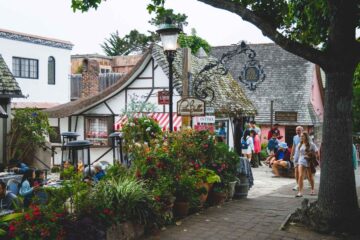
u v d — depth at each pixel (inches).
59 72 1056.8
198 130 388.5
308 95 1162.6
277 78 1214.9
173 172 318.3
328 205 283.9
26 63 976.9
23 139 601.0
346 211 280.8
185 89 527.2
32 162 620.7
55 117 721.6
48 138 719.1
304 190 481.1
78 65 1314.0
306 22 382.0
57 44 1043.9
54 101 1043.9
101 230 229.6
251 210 343.9
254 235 268.1
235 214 326.3
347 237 267.9
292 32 382.3
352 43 278.2
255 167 765.9
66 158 571.2
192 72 727.1
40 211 216.4
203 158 370.0
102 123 730.8
